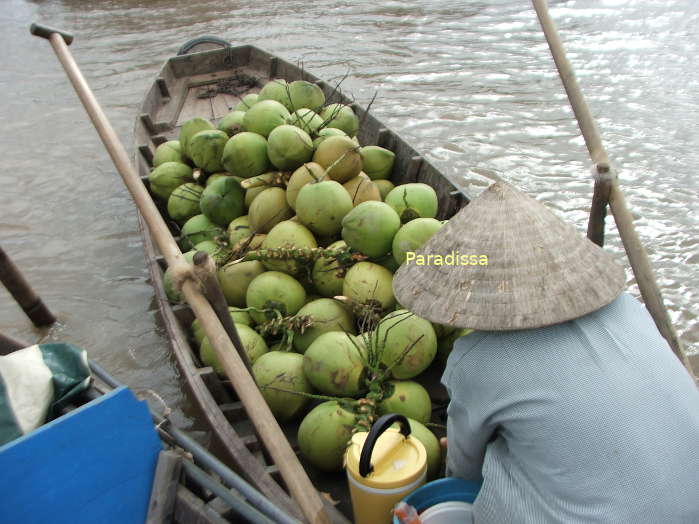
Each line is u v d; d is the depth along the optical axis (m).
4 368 2.24
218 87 7.10
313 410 2.63
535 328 1.66
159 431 2.22
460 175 6.27
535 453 1.63
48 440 1.78
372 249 3.22
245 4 13.65
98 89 9.45
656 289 2.51
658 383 1.62
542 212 1.82
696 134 6.66
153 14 13.52
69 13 14.13
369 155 4.12
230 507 2.06
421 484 1.99
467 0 12.58
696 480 1.57
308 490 1.90
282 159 3.76
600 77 8.34
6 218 6.09
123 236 5.73
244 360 2.37
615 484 1.53
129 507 2.00
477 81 8.59
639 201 5.60
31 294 4.48
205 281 2.18
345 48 10.35
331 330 3.07
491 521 1.73
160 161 4.90
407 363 2.72
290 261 3.32
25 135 7.93
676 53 8.91
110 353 4.39
